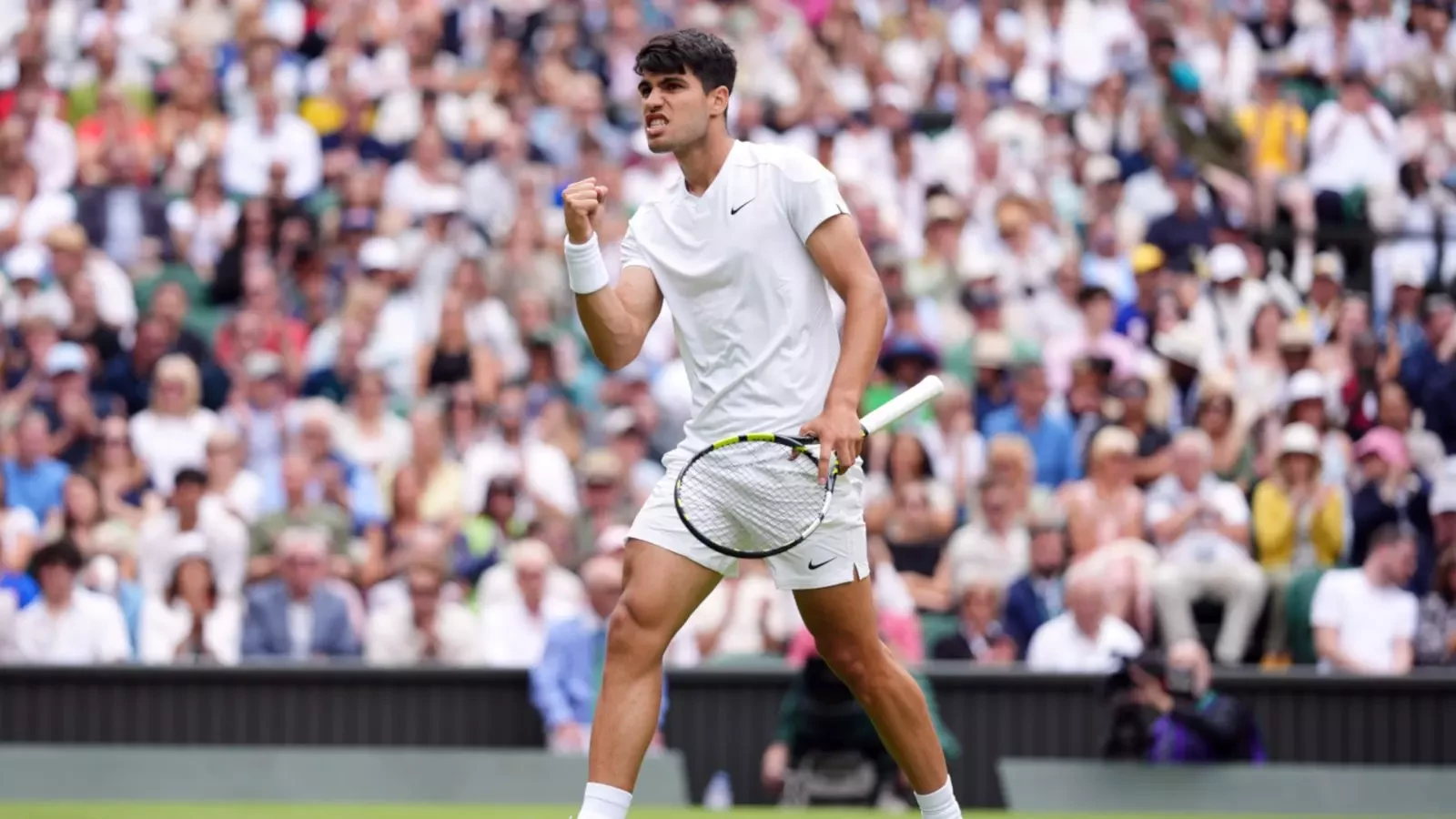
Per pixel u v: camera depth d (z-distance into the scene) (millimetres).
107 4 37844
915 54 38625
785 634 22891
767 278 11047
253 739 21516
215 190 33625
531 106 35094
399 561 24859
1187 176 34062
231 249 32250
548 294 31719
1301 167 35531
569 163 34562
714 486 11031
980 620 23156
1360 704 21438
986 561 24453
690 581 11070
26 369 29531
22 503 26766
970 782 21281
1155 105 35594
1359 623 23609
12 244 32844
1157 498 25688
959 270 31516
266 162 34531
